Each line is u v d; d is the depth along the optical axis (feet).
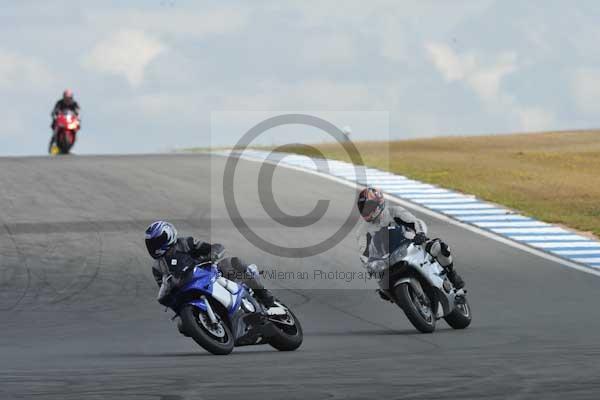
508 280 220.64
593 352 120.37
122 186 362.53
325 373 104.22
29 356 136.98
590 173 433.07
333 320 179.52
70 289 211.82
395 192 353.51
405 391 88.74
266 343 137.28
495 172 427.33
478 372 101.71
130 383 97.71
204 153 490.90
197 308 131.85
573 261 246.27
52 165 429.38
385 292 155.94
